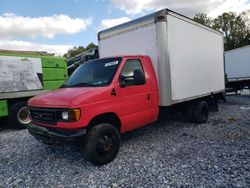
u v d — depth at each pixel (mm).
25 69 8438
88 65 5711
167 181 3721
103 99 4539
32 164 4812
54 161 4906
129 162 4586
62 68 9898
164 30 5805
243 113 9117
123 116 4957
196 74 7488
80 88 4848
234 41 53688
